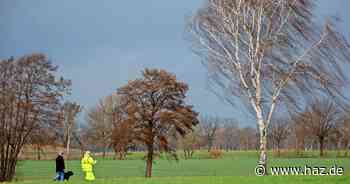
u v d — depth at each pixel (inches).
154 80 2792.8
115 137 2723.9
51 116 2541.8
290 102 1769.2
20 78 2529.5
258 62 1724.9
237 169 4005.9
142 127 2748.5
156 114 2760.8
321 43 1700.3
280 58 1722.4
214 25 1796.3
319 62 1711.4
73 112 3553.2
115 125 2888.8
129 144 2706.7
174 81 2787.9
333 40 1700.3
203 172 3634.4
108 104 4849.9
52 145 2546.8
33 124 2518.5
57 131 2556.6
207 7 1814.7
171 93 2790.4
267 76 1737.2
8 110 2511.1
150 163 2765.7
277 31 1712.6
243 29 1750.7
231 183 1289.4
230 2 1758.1
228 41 1785.2
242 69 1763.0
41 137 2524.6
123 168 4252.0
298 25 1704.0
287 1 1699.1
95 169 4092.0
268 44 1711.4
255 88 1731.1
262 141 1716.3
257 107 1729.8
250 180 1358.3
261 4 1708.9
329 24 1700.3
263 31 1723.7
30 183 1441.9
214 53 1811.0
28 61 2532.0
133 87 2778.1
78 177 2598.4
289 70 1722.4
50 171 3654.0
